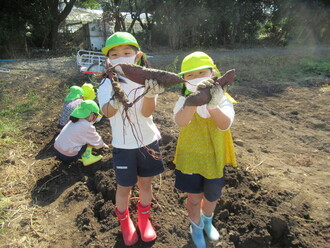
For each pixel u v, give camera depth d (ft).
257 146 13.92
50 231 9.15
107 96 7.00
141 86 6.98
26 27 40.29
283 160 12.70
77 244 8.60
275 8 46.73
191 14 42.68
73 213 9.87
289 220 8.84
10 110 18.51
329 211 9.23
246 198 9.84
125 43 7.17
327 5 48.08
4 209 10.00
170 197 10.07
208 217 8.36
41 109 18.88
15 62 32.96
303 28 49.37
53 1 41.39
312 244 8.15
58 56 39.50
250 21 46.80
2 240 8.75
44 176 11.89
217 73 7.82
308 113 18.57
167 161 11.89
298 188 10.33
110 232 8.77
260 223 8.70
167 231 8.68
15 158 13.14
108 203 9.80
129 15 52.13
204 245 8.15
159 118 16.14
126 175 7.70
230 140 7.95
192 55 7.41
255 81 25.63
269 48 45.83
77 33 46.70
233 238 8.55
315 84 24.76
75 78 25.40
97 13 58.29
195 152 7.59
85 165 12.28
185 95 7.50
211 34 45.60
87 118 12.42
